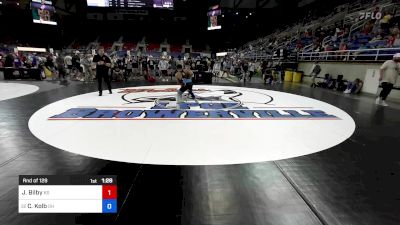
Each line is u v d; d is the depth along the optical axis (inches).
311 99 356.2
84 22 1727.4
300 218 90.0
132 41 1942.7
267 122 222.2
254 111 267.9
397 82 384.5
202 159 139.2
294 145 164.4
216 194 104.3
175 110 267.6
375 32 581.9
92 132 186.9
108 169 125.6
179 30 1924.2
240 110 271.9
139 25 1827.0
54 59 700.7
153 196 101.9
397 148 161.5
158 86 492.1
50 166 128.3
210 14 1322.6
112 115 241.3
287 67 698.2
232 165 132.2
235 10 1364.4
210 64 760.3
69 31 1820.9
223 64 887.7
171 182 113.7
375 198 103.2
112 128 197.5
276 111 269.7
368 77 434.3
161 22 1755.7
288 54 733.9
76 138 173.0
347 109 288.7
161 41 1964.8
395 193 107.3
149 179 116.0
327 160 140.9
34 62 709.9
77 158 138.7
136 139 171.8
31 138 172.2
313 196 104.1
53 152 147.2
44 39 1704.0
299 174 123.5
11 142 164.2
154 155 143.9
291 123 220.1
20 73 617.9
